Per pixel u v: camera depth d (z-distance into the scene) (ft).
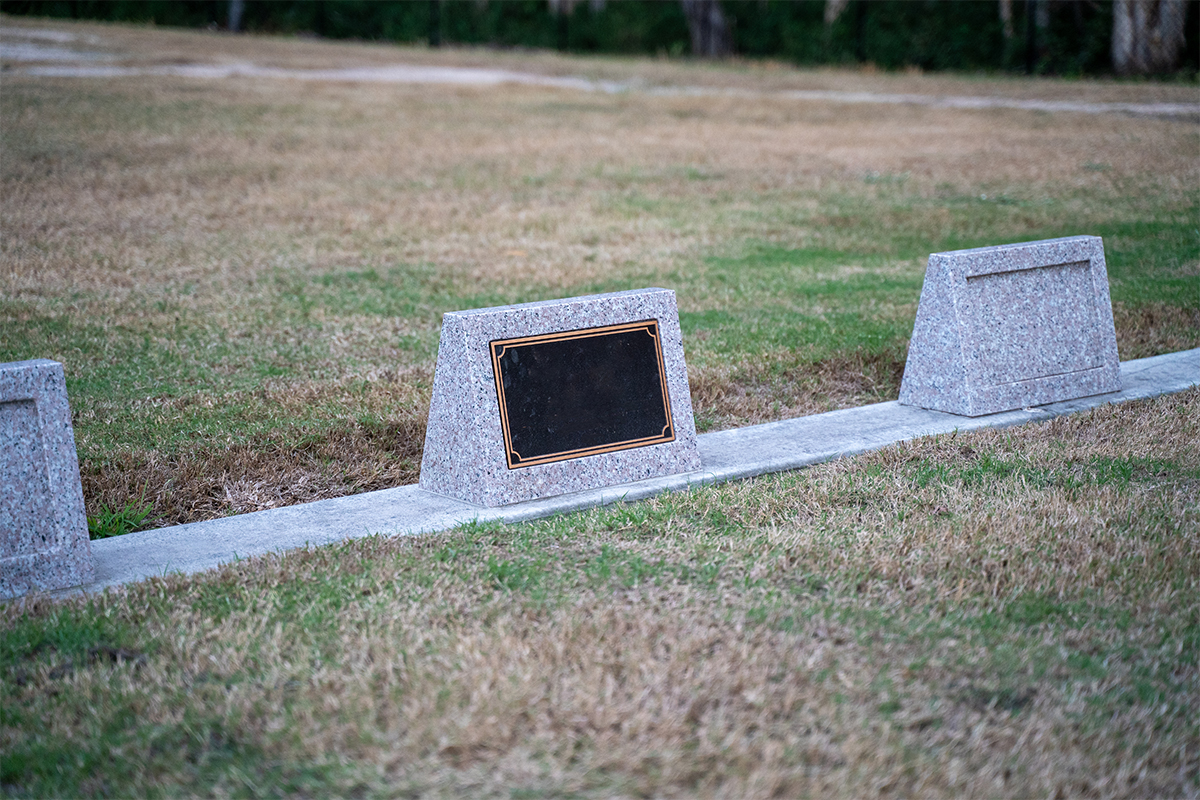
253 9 120.57
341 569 15.83
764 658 13.08
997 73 97.60
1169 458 20.04
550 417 18.89
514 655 13.14
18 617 14.60
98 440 21.29
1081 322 24.43
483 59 102.22
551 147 59.00
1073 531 16.72
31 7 115.44
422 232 40.88
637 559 16.03
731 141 62.18
